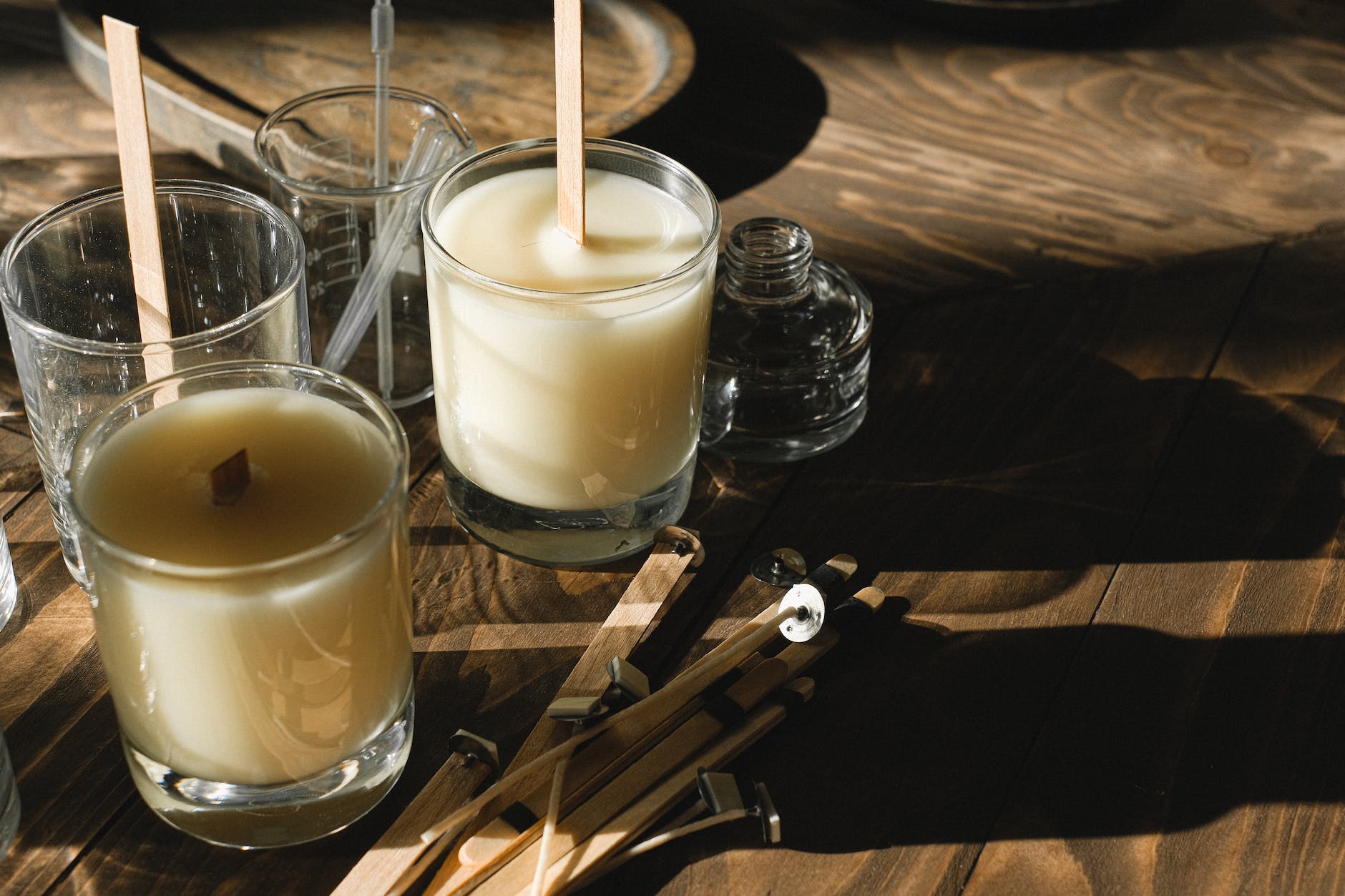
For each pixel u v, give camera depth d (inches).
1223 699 21.8
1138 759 20.8
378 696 18.2
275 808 18.3
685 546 23.9
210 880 18.5
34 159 32.9
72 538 21.8
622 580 23.9
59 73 37.0
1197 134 37.4
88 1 37.6
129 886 18.5
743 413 25.9
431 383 27.7
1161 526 25.2
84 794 19.7
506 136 34.2
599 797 19.3
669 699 20.8
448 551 24.4
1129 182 35.2
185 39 37.4
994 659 22.4
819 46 41.0
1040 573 24.2
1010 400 28.2
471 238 22.1
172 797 18.3
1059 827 19.7
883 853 19.3
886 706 21.5
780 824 18.7
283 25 38.9
